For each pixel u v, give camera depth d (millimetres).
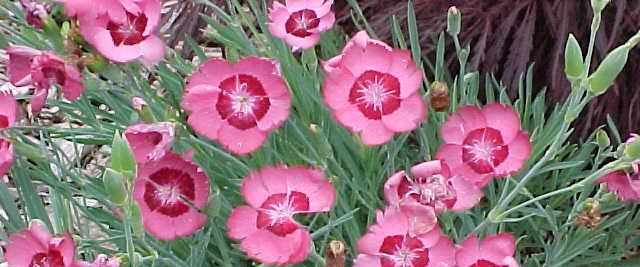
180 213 478
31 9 498
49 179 562
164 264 550
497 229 578
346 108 484
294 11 533
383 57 484
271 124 481
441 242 456
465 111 492
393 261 457
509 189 592
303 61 566
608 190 523
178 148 521
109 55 483
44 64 485
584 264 620
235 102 482
